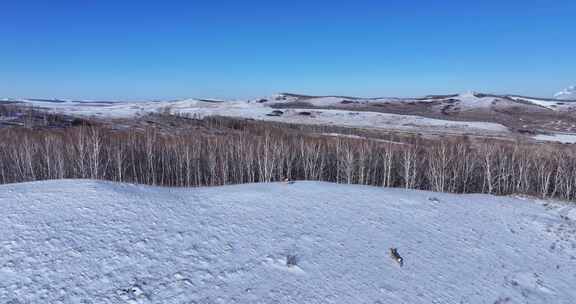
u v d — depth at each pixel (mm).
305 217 18844
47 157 42844
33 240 13383
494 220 21594
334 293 12508
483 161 48656
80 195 17812
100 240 13844
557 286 14664
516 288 14219
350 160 46031
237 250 14578
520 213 23453
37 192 18016
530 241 18969
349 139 61688
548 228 20875
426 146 58594
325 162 53188
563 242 19125
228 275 12781
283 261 14125
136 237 14406
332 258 14852
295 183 25938
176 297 11266
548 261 16859
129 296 10984
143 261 12898
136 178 48594
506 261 16453
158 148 54531
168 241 14492
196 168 50250
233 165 49500
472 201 25297
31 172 43031
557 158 47312
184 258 13461
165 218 16531
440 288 13617
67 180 20719
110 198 17781
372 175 51469
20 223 14547
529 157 46938
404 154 49281
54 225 14594
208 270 12914
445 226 19812
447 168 46688
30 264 12000
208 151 52844
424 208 22281
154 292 11344
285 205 20328
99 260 12586
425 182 49625
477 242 18156
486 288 13992
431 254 16266
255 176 50906
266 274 13133
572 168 44594
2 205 16141
